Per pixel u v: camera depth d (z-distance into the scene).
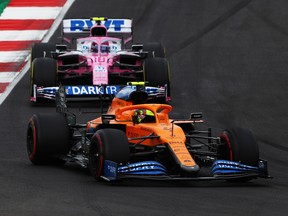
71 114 52.50
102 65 75.94
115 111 49.91
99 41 79.69
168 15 107.56
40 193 42.12
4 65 91.75
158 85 76.00
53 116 52.28
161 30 102.38
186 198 41.22
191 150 47.31
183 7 110.38
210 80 84.50
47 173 49.09
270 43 96.62
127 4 112.50
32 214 36.66
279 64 89.50
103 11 109.88
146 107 48.06
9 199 40.38
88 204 39.19
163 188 44.25
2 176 47.81
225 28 102.00
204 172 50.72
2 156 55.56
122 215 36.72
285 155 58.97
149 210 37.94
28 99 78.81
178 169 43.66
